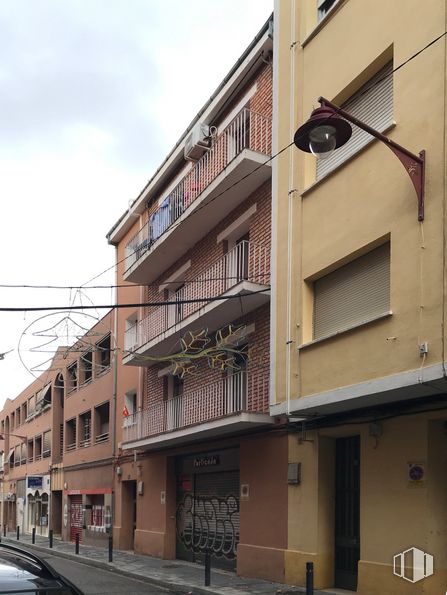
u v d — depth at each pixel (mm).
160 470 18859
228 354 15531
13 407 47062
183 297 17469
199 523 16734
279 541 12594
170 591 12570
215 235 16609
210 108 16797
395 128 9156
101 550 22031
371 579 9984
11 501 45969
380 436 10273
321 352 10266
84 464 27031
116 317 24875
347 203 10078
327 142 7605
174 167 19516
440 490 9398
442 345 7805
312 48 11633
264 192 14312
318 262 10656
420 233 8398
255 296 13438
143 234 21266
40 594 3455
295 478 12172
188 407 16125
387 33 9625
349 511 11461
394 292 8766
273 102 12812
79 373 29438
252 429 13906
